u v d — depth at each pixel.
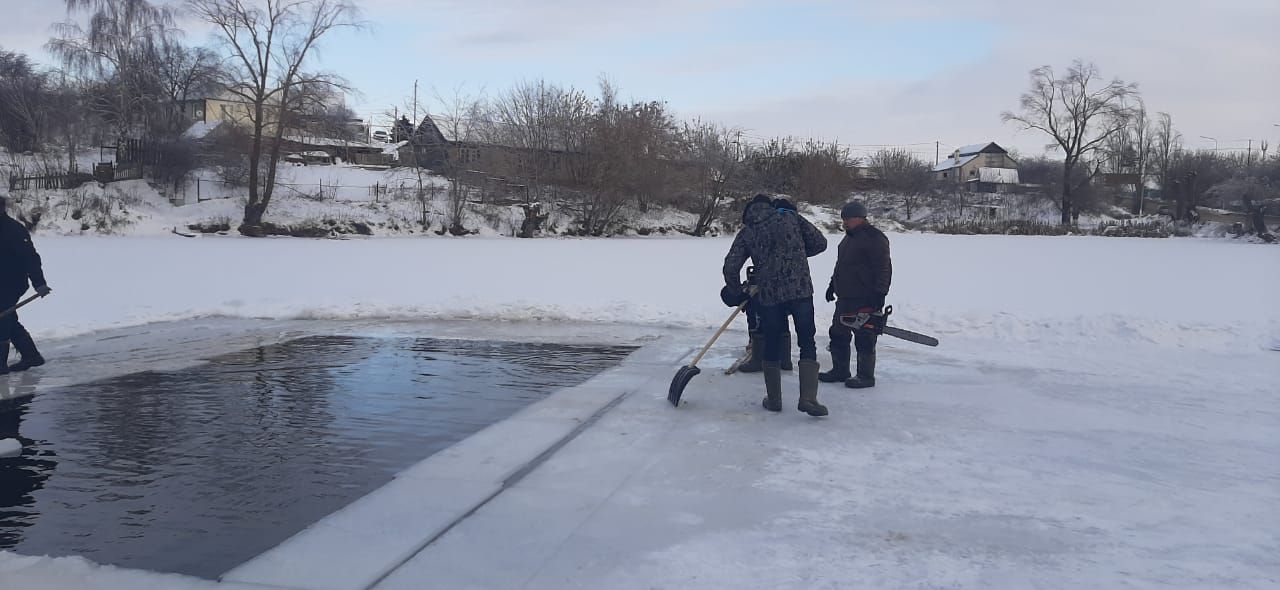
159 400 5.79
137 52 42.78
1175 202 67.50
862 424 5.14
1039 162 92.94
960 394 6.02
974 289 15.43
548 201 46.41
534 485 3.96
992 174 84.38
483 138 45.59
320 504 3.70
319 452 4.51
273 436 4.84
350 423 5.14
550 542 3.26
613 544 3.25
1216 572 3.02
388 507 3.64
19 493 3.85
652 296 13.61
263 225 37.81
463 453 4.45
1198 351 7.85
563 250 29.27
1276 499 3.82
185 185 41.84
